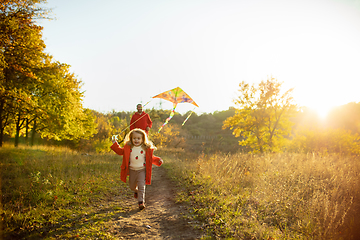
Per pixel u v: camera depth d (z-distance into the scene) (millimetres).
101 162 10680
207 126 71312
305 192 5254
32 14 11961
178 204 4773
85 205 4684
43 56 14375
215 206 4344
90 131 24016
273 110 25422
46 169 7586
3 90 12406
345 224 3568
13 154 11391
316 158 9422
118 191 6008
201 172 7375
